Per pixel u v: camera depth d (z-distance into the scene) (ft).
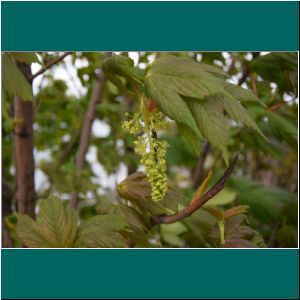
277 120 3.40
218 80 2.18
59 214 2.48
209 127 2.13
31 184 3.40
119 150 5.04
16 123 3.27
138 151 2.28
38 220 2.47
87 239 2.45
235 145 3.91
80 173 4.08
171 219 2.53
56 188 3.88
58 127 5.70
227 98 2.16
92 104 4.36
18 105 3.26
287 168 5.48
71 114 5.45
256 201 3.90
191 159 5.33
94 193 4.37
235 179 4.29
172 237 3.42
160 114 2.29
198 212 3.06
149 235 2.81
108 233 2.47
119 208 2.64
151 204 2.58
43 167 4.09
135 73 2.22
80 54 3.50
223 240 2.51
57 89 4.59
